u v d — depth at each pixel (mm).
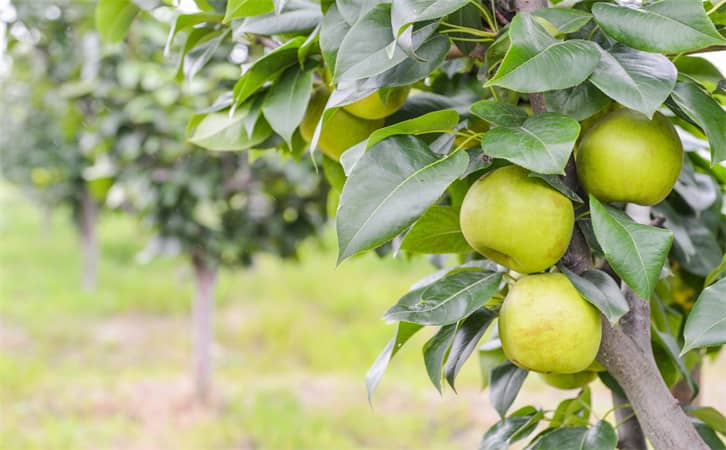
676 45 829
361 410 6359
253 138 1260
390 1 937
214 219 4758
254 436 5617
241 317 9555
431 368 992
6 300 10219
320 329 9023
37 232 17547
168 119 4383
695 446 974
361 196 833
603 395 6191
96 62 4543
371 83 974
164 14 2885
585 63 830
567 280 938
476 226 933
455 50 1073
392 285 11188
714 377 7020
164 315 9906
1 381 6734
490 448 1148
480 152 941
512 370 1211
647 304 1098
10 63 5230
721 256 1444
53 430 5594
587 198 1016
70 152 7980
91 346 8297
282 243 5090
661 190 962
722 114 901
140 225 5211
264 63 1126
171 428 5703
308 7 1187
